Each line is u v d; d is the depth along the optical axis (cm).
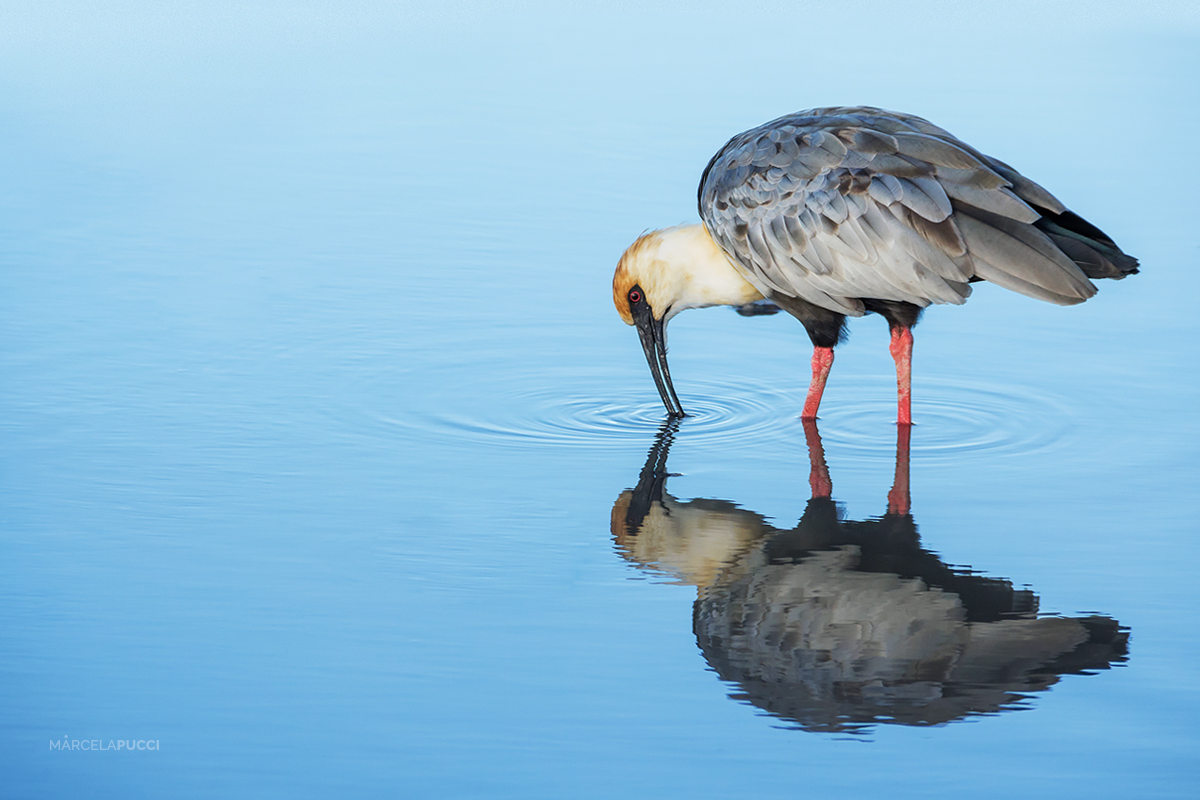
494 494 1100
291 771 723
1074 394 1334
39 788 709
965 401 1328
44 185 1948
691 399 1354
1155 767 731
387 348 1432
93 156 2097
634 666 833
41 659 829
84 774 720
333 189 1969
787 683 814
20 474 1110
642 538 1020
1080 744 752
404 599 915
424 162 2098
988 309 1584
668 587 939
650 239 1366
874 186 1191
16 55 2708
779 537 1024
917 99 2370
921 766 732
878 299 1240
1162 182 1978
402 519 1045
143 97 2442
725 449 1217
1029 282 1143
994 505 1082
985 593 928
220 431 1214
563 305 1566
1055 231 1181
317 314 1515
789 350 1501
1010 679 817
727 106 2352
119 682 805
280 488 1101
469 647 852
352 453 1179
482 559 979
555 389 1354
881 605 911
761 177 1256
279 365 1377
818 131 1249
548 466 1166
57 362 1358
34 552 974
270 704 785
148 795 704
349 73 2630
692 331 1562
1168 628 879
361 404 1293
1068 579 949
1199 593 927
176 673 816
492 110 2373
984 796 705
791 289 1259
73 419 1228
